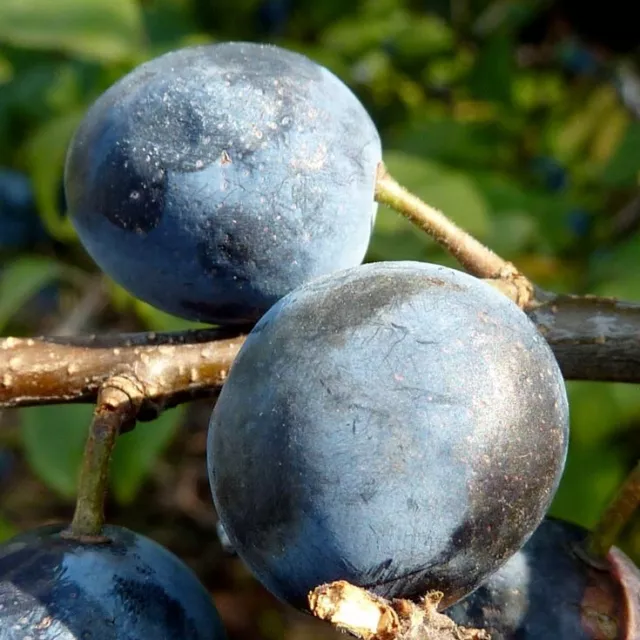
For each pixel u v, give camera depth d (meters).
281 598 0.06
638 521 0.11
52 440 0.10
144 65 0.07
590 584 0.06
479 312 0.05
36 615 0.06
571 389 0.10
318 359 0.05
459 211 0.10
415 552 0.05
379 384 0.05
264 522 0.05
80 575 0.06
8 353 0.06
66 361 0.06
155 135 0.06
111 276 0.07
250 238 0.06
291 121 0.06
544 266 0.11
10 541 0.06
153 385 0.06
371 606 0.05
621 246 0.11
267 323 0.06
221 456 0.05
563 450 0.05
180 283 0.06
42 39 0.10
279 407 0.05
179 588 0.06
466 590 0.05
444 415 0.05
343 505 0.05
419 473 0.05
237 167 0.06
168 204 0.06
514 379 0.05
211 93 0.06
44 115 0.12
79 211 0.07
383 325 0.05
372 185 0.07
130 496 0.10
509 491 0.05
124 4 0.10
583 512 0.10
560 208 0.12
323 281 0.06
